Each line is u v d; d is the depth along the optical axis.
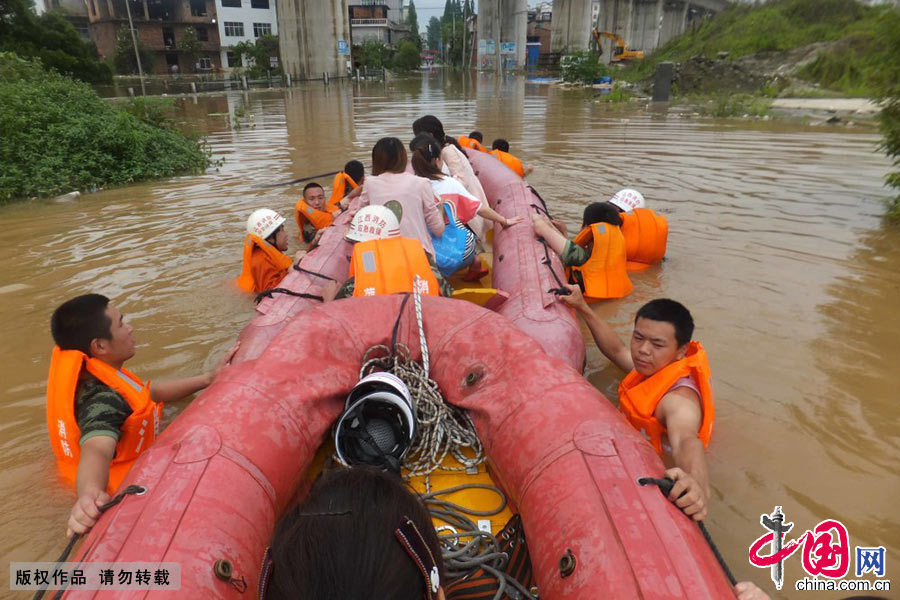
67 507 2.93
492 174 6.89
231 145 14.43
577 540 2.04
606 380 4.05
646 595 1.80
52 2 56.88
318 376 2.87
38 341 4.60
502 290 4.51
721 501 2.90
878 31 8.23
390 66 67.81
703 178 9.81
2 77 13.26
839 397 3.72
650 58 43.78
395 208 4.30
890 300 5.08
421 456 2.95
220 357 4.31
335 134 16.08
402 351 3.20
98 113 13.05
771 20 35.75
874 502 2.89
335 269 4.73
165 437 2.41
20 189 9.51
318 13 45.28
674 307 3.05
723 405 3.65
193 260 6.23
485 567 2.39
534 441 2.49
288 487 2.52
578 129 16.50
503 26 61.09
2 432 3.50
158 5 58.16
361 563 1.06
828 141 13.90
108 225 7.63
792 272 5.72
